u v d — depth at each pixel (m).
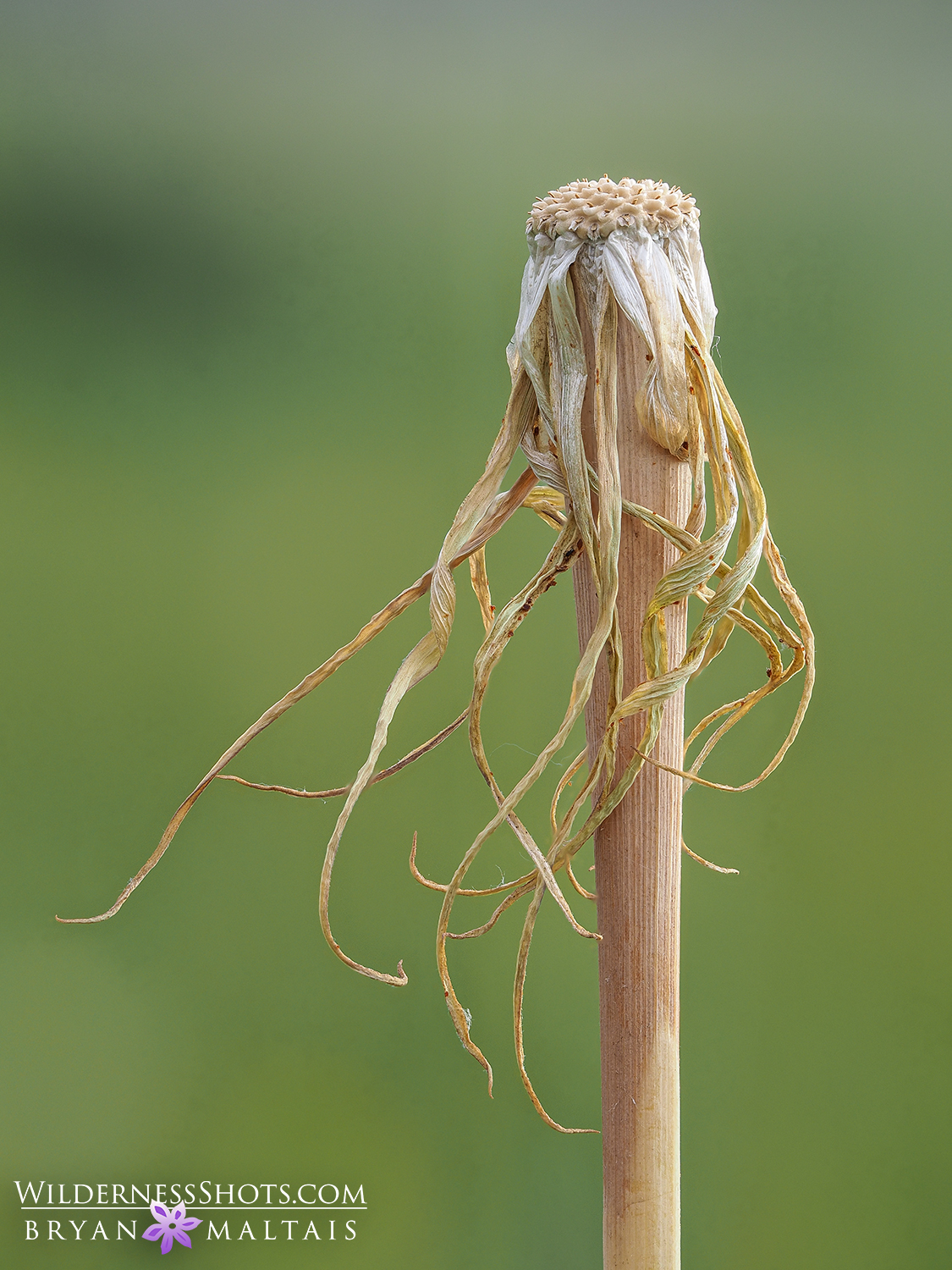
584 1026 0.47
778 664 0.31
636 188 0.30
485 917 0.48
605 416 0.30
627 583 0.30
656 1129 0.30
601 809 0.30
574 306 0.30
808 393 0.53
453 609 0.30
